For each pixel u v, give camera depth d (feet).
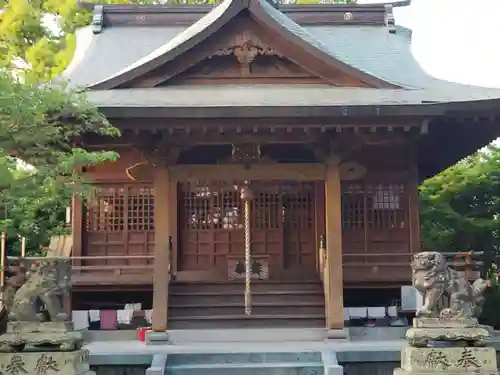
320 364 35.91
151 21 67.72
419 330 30.83
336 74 47.11
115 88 45.73
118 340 44.04
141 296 53.57
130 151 53.52
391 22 66.54
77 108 32.76
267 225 53.21
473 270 45.55
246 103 40.93
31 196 31.35
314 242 53.06
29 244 58.70
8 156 31.71
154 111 39.65
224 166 43.88
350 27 67.05
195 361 37.09
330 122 41.16
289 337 42.75
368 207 52.26
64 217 59.47
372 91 45.52
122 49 62.39
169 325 44.55
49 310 31.24
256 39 46.29
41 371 30.27
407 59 58.65
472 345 30.73
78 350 31.42
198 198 53.42
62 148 36.50
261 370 35.53
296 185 53.52
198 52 46.32
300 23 67.26
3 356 30.32
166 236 43.32
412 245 51.62
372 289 51.29
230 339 42.60
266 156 49.80
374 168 52.44
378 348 37.86
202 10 67.77
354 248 51.90
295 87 46.88
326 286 44.93
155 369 34.30
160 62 45.52
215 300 47.65
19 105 28.78
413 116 40.86
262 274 52.06
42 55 71.46
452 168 71.31
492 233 68.80
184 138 43.42
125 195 53.78
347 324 48.21
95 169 53.83
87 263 53.01
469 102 39.91
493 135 47.32
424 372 30.14
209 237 53.06
